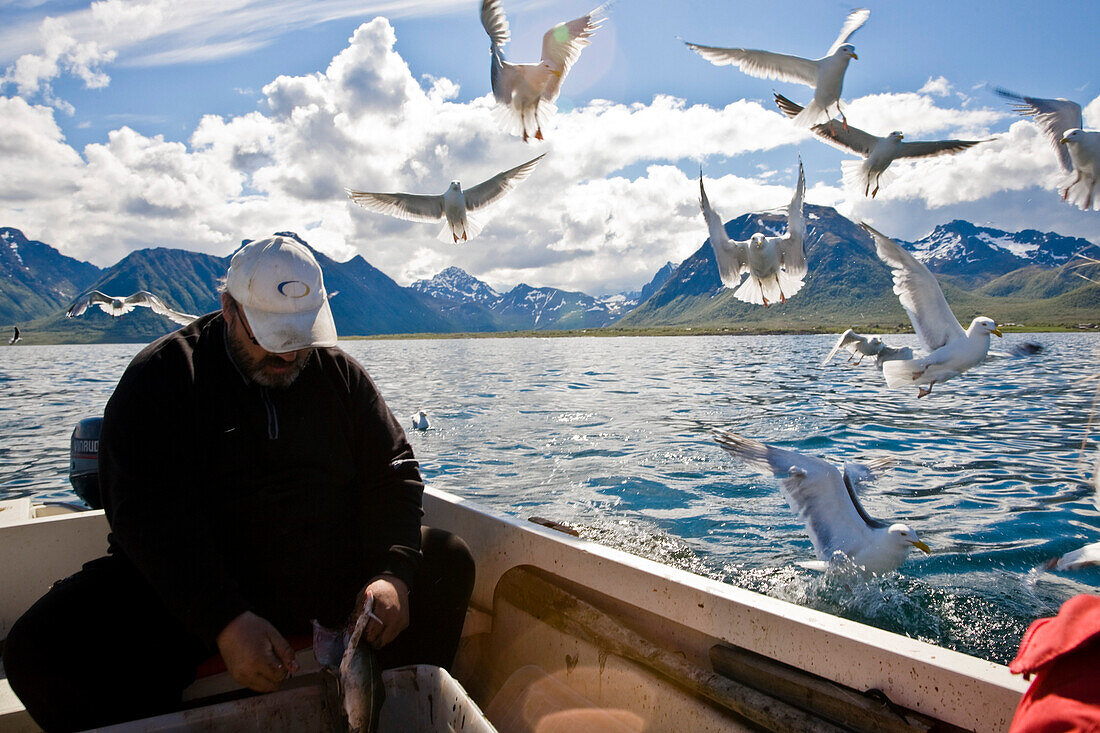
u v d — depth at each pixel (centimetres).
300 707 230
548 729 292
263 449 265
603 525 829
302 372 279
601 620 291
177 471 257
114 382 3194
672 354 5175
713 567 691
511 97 818
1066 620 144
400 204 978
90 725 238
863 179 807
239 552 265
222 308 269
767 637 245
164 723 212
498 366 4150
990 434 1408
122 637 249
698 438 1384
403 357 5781
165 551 237
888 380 748
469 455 1308
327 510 277
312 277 262
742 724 241
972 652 532
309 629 279
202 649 266
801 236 821
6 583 338
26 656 235
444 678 231
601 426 1581
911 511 877
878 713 210
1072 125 583
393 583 258
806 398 2062
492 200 973
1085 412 1695
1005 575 664
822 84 776
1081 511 854
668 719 262
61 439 1609
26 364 4909
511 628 339
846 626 232
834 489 614
